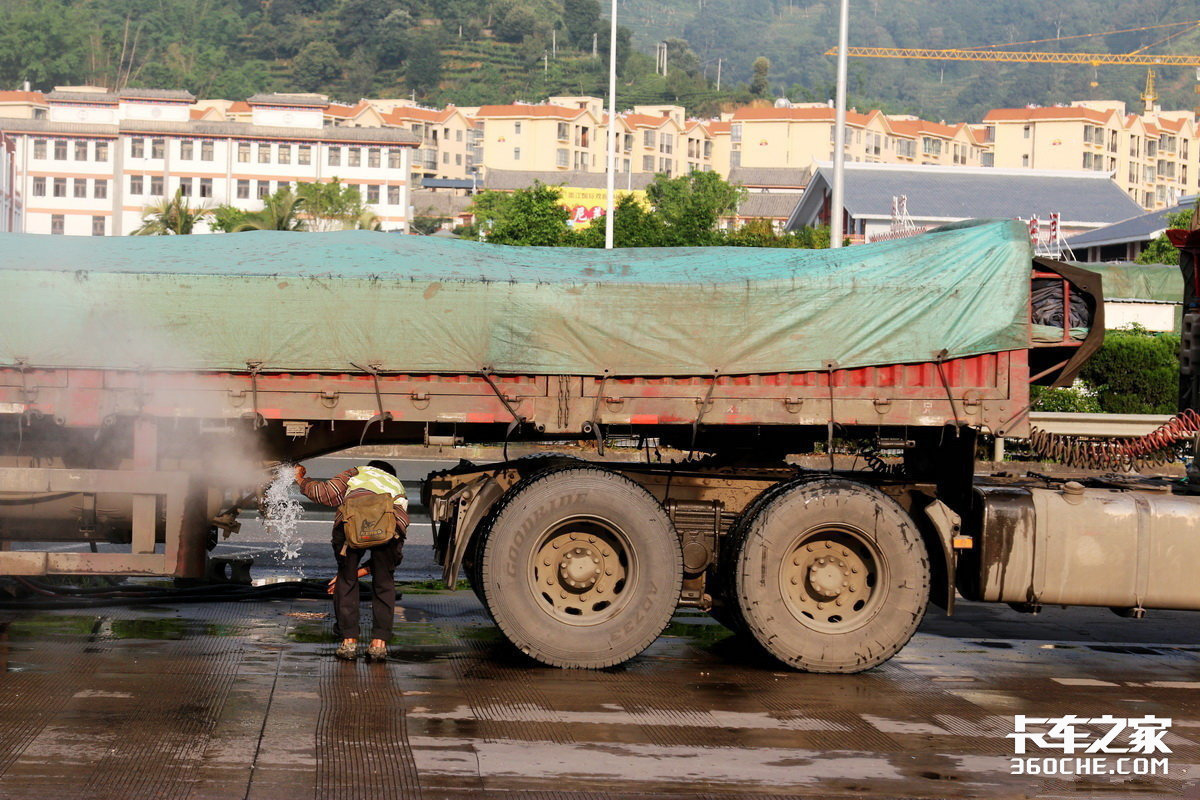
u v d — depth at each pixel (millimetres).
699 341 9219
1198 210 10227
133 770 6645
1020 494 9594
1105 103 167375
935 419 9367
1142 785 7074
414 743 7270
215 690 8219
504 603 9008
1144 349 23812
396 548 9234
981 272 9352
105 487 9305
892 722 8109
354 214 80438
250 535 15203
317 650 9523
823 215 73000
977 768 7238
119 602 11109
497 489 9422
